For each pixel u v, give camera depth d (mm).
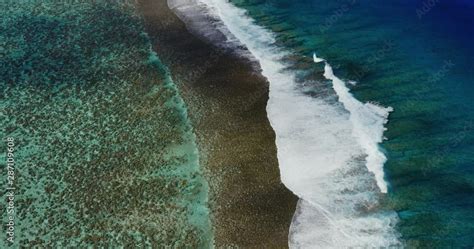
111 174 36469
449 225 31781
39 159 38281
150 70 47781
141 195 34594
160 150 38281
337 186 34750
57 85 46312
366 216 32625
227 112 41750
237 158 37156
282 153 37438
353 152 37438
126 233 32094
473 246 30422
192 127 40406
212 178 35594
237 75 46406
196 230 32000
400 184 34750
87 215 33438
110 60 49656
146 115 41969
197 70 47406
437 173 35406
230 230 31828
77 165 37469
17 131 41156
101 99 44156
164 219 32844
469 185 34344
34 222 33281
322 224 32062
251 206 33344
